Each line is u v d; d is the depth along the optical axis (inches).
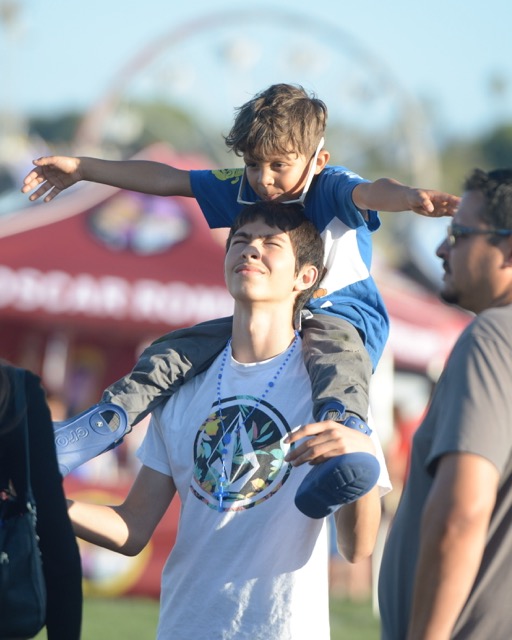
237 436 350.0
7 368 294.0
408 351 1076.5
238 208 401.1
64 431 354.9
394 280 1165.7
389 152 3297.2
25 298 1039.0
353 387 338.0
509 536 274.8
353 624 829.2
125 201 1071.6
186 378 368.2
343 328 361.4
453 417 272.1
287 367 358.0
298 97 389.7
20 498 289.7
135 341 1251.2
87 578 868.6
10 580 282.4
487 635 271.6
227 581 338.6
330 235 378.3
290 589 335.3
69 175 410.0
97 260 1056.2
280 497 341.7
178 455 358.3
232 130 394.6
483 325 280.1
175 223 1071.6
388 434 1051.3
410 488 290.4
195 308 1051.9
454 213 327.0
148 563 876.6
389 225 2866.6
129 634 731.4
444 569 263.0
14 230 1063.0
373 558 981.8
